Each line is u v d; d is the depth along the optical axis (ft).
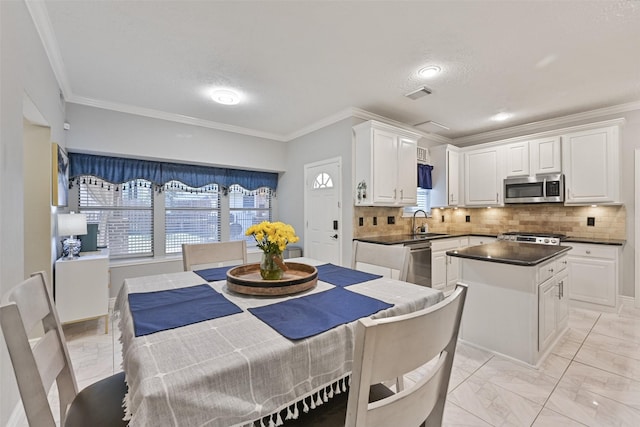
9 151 5.06
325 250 13.51
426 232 14.85
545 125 13.42
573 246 11.43
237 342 2.93
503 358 7.50
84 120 10.56
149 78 9.09
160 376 2.35
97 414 3.17
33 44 6.29
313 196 14.19
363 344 1.84
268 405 2.66
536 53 7.75
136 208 12.76
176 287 4.91
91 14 6.22
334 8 6.09
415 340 2.12
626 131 11.30
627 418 5.32
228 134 14.07
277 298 4.34
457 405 5.72
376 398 3.55
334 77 9.11
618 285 10.62
